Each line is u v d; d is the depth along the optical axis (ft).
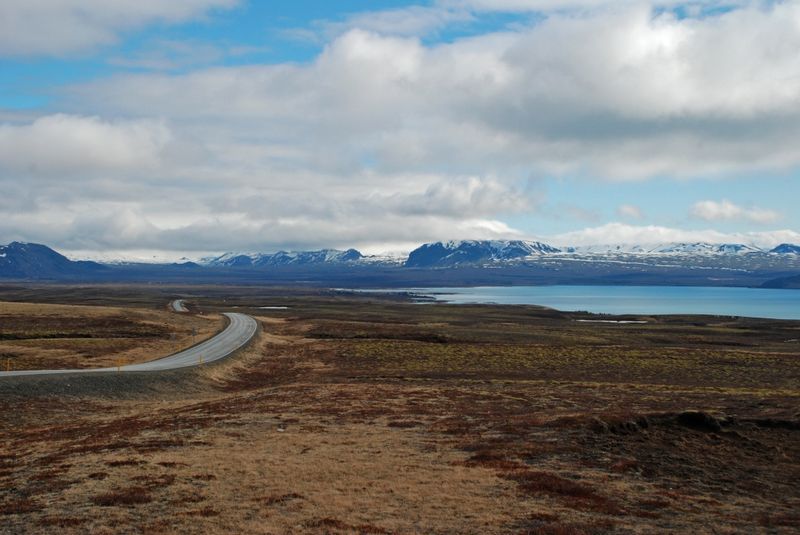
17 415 160.15
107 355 306.14
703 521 80.53
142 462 102.22
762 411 161.38
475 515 79.77
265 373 290.76
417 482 94.27
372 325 522.47
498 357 331.57
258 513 78.07
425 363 313.32
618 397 196.75
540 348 366.22
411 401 179.11
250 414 154.10
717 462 113.60
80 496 83.51
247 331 437.17
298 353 356.79
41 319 437.17
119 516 75.25
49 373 208.54
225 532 70.95
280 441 122.01
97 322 440.86
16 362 273.13
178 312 646.74
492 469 102.68
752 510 87.30
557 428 132.16
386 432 133.08
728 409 166.81
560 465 106.93
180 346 357.41
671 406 173.88
